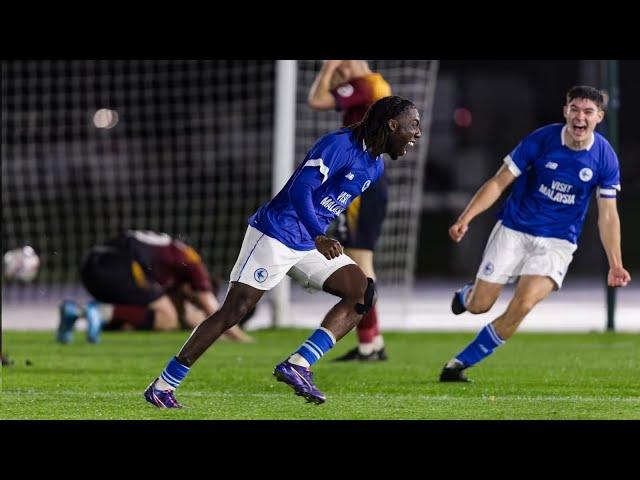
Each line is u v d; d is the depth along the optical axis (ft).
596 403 74.54
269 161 240.32
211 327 66.39
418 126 65.77
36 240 237.45
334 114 161.58
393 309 174.91
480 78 287.89
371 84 99.30
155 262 131.85
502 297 192.03
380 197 100.17
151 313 139.13
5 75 214.07
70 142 240.94
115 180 240.94
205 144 241.55
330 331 65.82
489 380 88.48
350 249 100.48
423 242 275.18
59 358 107.96
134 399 76.07
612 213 82.48
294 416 68.44
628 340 128.88
